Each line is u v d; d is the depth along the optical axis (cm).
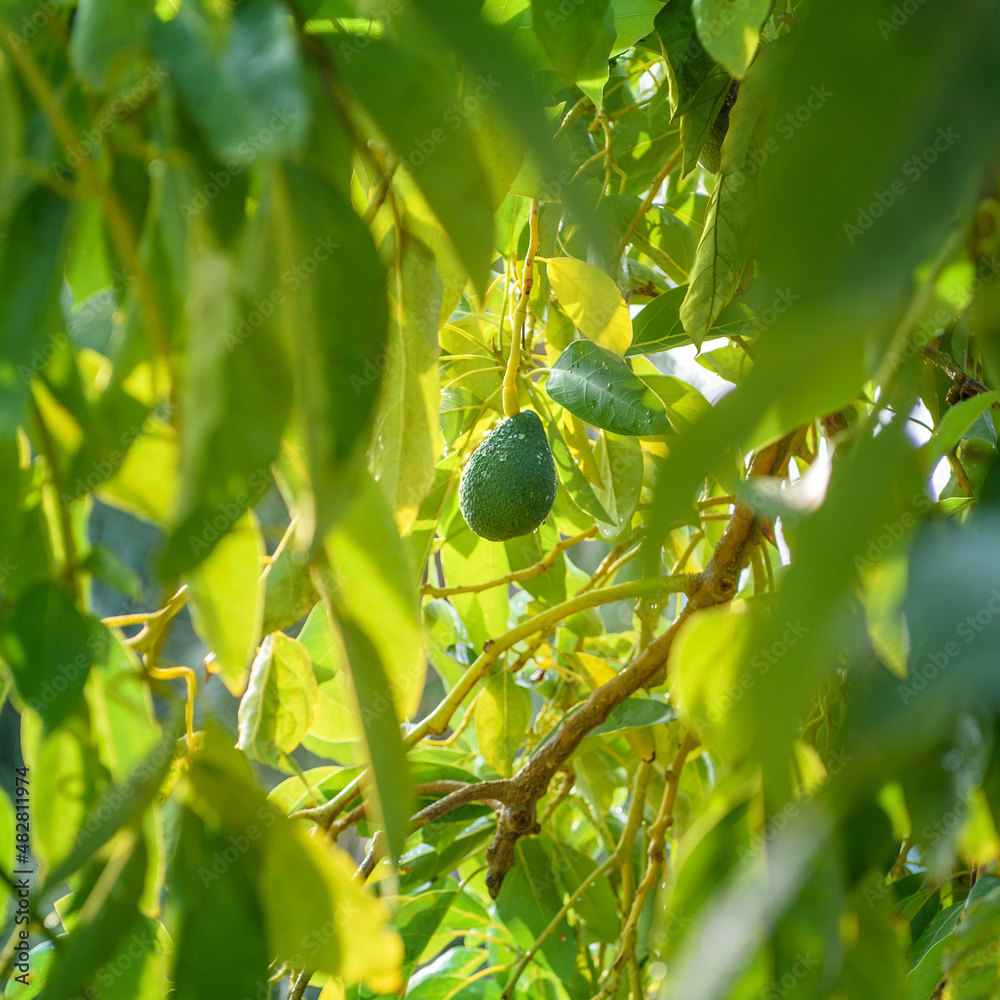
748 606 73
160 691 86
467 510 192
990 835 79
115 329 86
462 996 240
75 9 72
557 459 213
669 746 239
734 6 113
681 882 79
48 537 89
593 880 225
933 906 159
